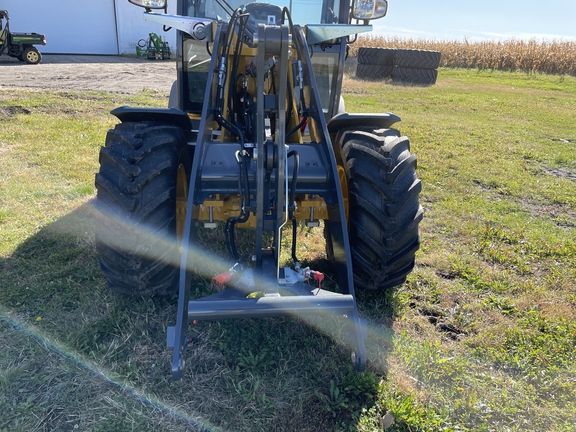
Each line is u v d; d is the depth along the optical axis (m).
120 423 2.19
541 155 7.61
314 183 2.67
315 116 2.81
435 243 4.28
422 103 12.33
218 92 2.84
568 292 3.59
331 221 2.74
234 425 2.22
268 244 4.03
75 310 2.97
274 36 2.18
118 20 24.17
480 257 4.10
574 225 4.94
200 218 2.83
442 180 6.11
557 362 2.80
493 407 2.42
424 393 2.47
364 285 3.08
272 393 2.42
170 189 2.68
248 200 2.49
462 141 8.20
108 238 2.60
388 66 16.77
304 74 2.92
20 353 2.56
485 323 3.17
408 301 3.32
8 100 9.18
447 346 2.92
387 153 2.78
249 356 2.64
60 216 4.32
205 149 2.65
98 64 18.38
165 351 2.66
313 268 3.68
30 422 2.16
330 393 2.41
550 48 22.25
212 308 2.13
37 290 3.15
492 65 22.69
